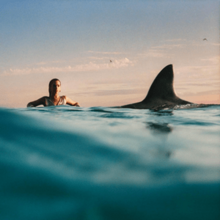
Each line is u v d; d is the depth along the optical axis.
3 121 1.73
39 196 0.79
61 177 0.93
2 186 0.84
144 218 0.70
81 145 1.40
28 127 1.67
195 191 0.85
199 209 0.74
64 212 0.71
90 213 0.71
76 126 2.04
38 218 0.68
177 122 2.79
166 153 1.35
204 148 1.50
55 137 1.51
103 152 1.29
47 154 1.18
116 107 4.90
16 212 0.71
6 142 1.31
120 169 1.05
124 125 2.41
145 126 2.40
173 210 0.73
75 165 1.07
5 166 1.00
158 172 1.03
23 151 1.20
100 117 3.18
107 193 0.83
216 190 0.85
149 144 1.56
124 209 0.74
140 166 1.10
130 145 1.50
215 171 1.05
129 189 0.86
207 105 4.98
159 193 0.83
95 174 0.98
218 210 0.73
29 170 0.97
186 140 1.74
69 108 4.62
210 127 2.45
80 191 0.83
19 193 0.80
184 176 0.99
